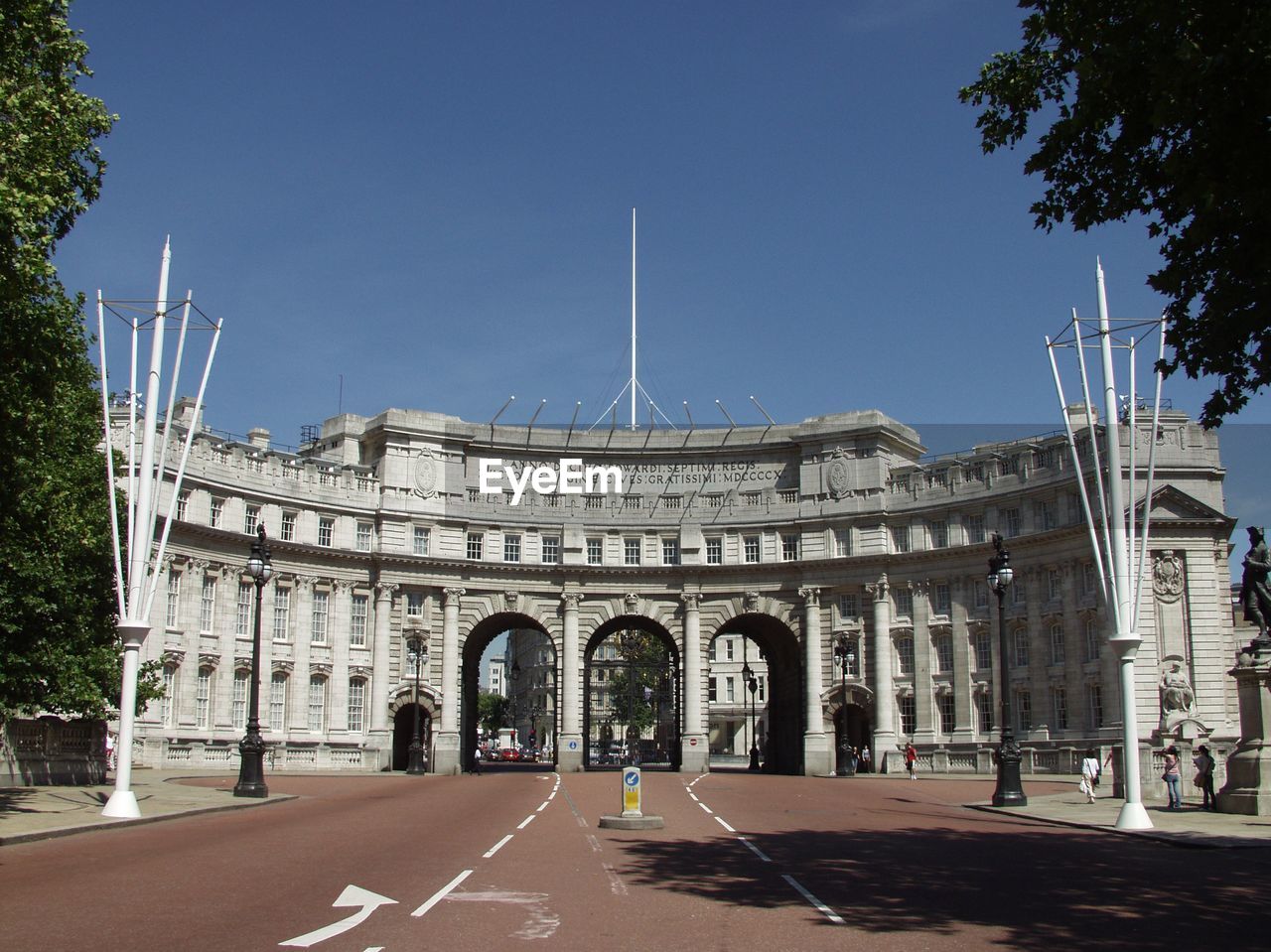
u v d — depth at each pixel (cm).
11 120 3456
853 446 9706
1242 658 4284
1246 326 2317
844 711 8738
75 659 5381
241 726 8462
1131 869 2723
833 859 2872
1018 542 8625
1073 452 4712
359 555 9206
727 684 15212
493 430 9906
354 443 9838
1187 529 7794
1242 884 2444
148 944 1650
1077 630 8200
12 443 3944
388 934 1738
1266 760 4156
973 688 8900
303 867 2558
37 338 3609
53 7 3678
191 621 8119
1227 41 2100
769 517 9838
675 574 9825
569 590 9725
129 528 4344
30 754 5228
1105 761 7506
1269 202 2086
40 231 3366
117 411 7531
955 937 1789
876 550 9419
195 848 2953
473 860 2716
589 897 2142
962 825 4059
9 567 4812
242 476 8631
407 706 9419
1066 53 2645
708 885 2331
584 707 10000
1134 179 2478
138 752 7319
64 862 2638
